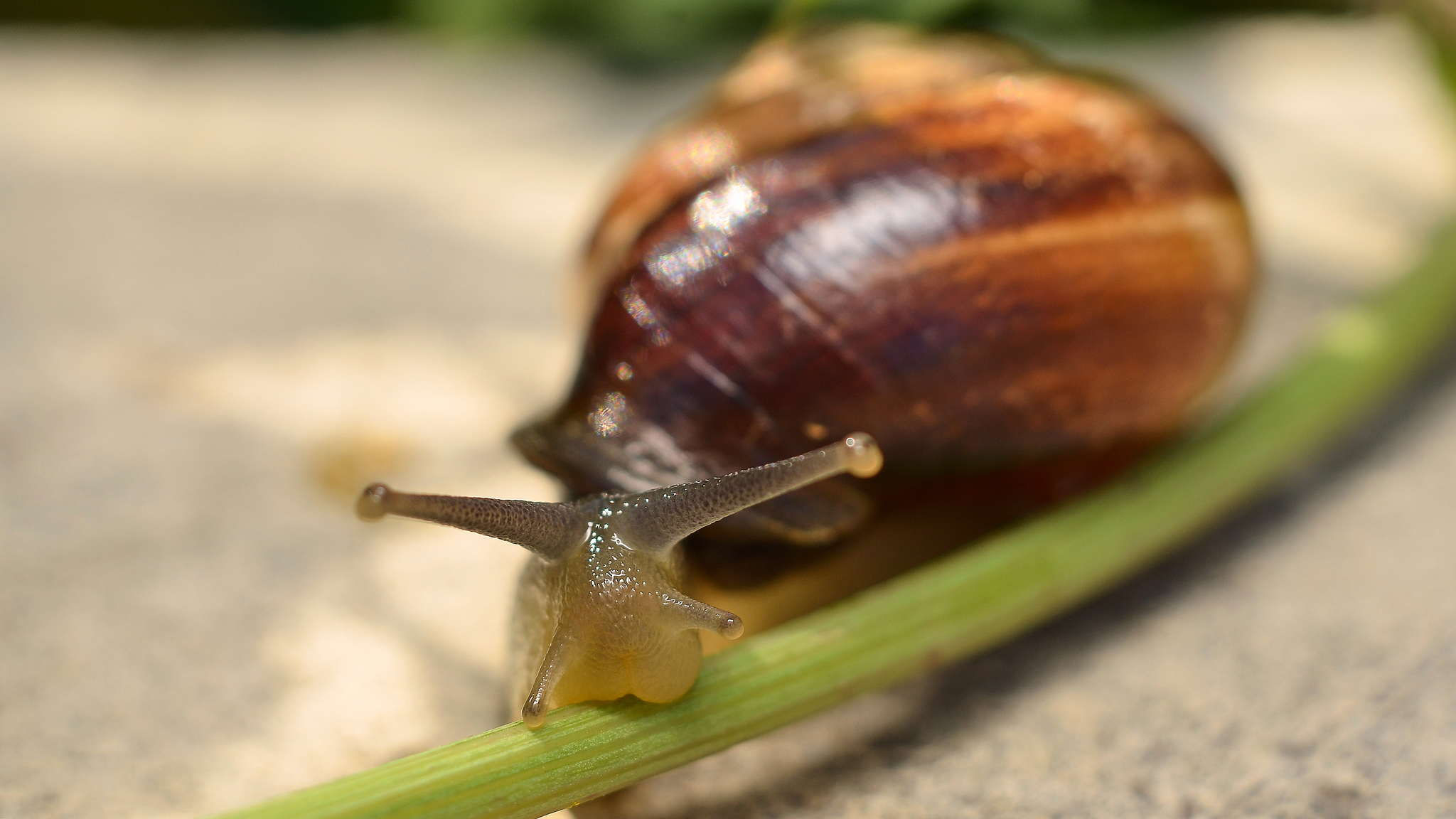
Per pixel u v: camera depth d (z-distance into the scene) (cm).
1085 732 11
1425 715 11
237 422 14
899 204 11
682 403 11
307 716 11
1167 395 12
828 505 11
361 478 13
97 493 13
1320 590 12
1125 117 12
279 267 18
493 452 13
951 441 11
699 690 10
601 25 28
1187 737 11
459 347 15
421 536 12
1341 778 10
